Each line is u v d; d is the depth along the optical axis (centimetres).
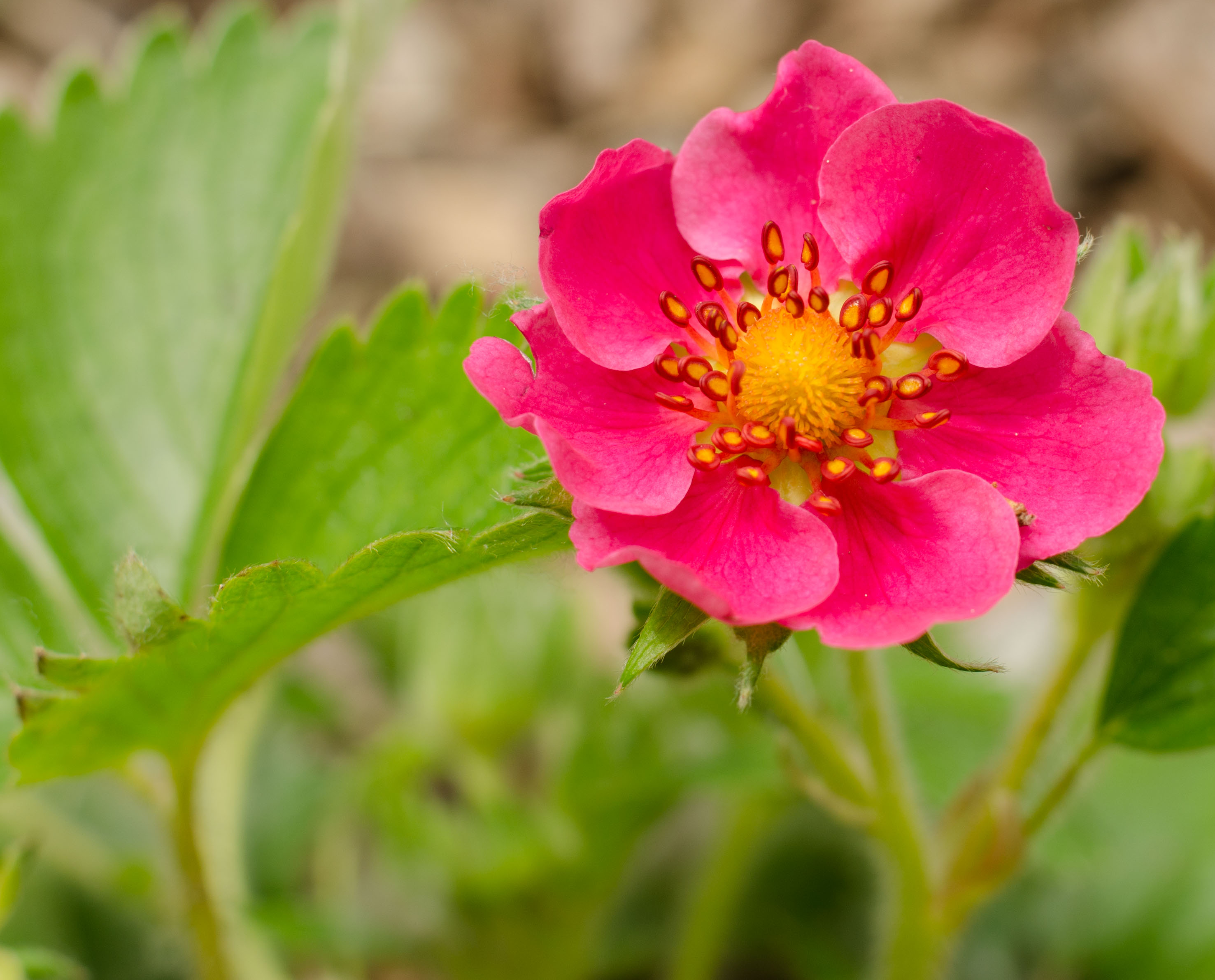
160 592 23
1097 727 24
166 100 27
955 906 25
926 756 28
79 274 26
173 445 26
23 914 28
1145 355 24
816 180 23
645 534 22
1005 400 22
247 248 26
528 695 28
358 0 25
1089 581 24
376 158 51
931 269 23
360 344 24
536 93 58
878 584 22
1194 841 29
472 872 27
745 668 22
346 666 33
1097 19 53
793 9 59
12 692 25
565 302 22
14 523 26
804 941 29
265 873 29
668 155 23
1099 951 29
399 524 24
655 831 32
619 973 30
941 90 53
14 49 50
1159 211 47
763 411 23
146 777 25
